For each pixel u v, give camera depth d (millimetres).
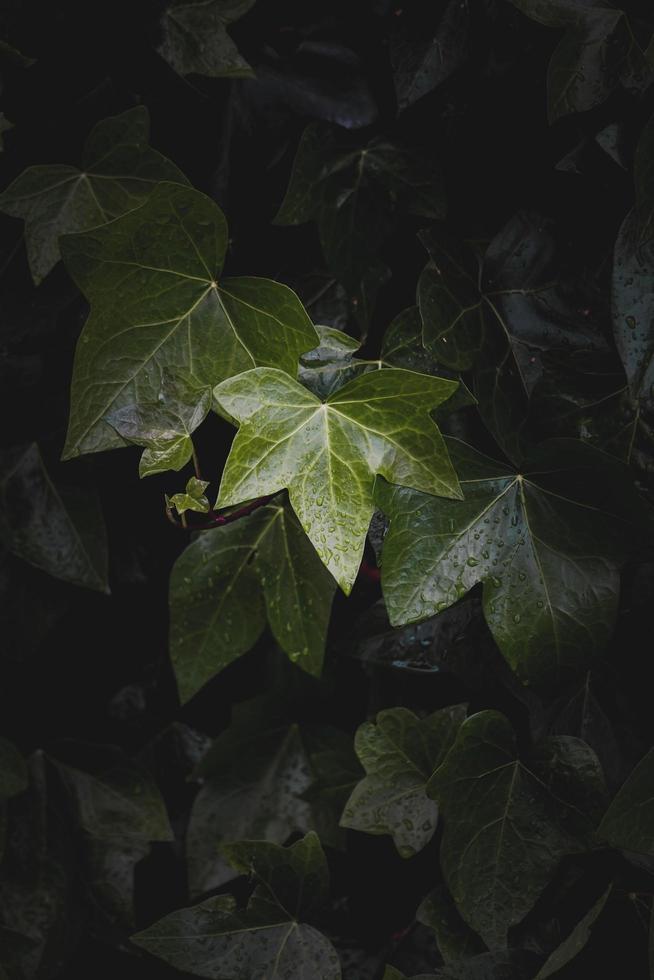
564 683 441
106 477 479
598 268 450
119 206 453
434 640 464
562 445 433
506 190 460
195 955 462
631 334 436
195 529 440
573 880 458
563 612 438
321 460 423
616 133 442
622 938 455
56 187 451
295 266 468
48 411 473
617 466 430
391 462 424
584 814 448
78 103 461
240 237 467
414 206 461
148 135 449
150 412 432
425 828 467
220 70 452
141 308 432
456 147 459
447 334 441
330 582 459
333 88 459
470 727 447
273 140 463
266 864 465
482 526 438
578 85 436
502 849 452
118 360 432
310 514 421
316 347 430
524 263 454
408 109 458
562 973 456
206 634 468
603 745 458
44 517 473
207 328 436
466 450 441
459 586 436
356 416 424
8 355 470
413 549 435
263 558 464
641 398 437
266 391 422
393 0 452
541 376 450
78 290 465
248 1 450
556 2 432
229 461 418
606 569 438
